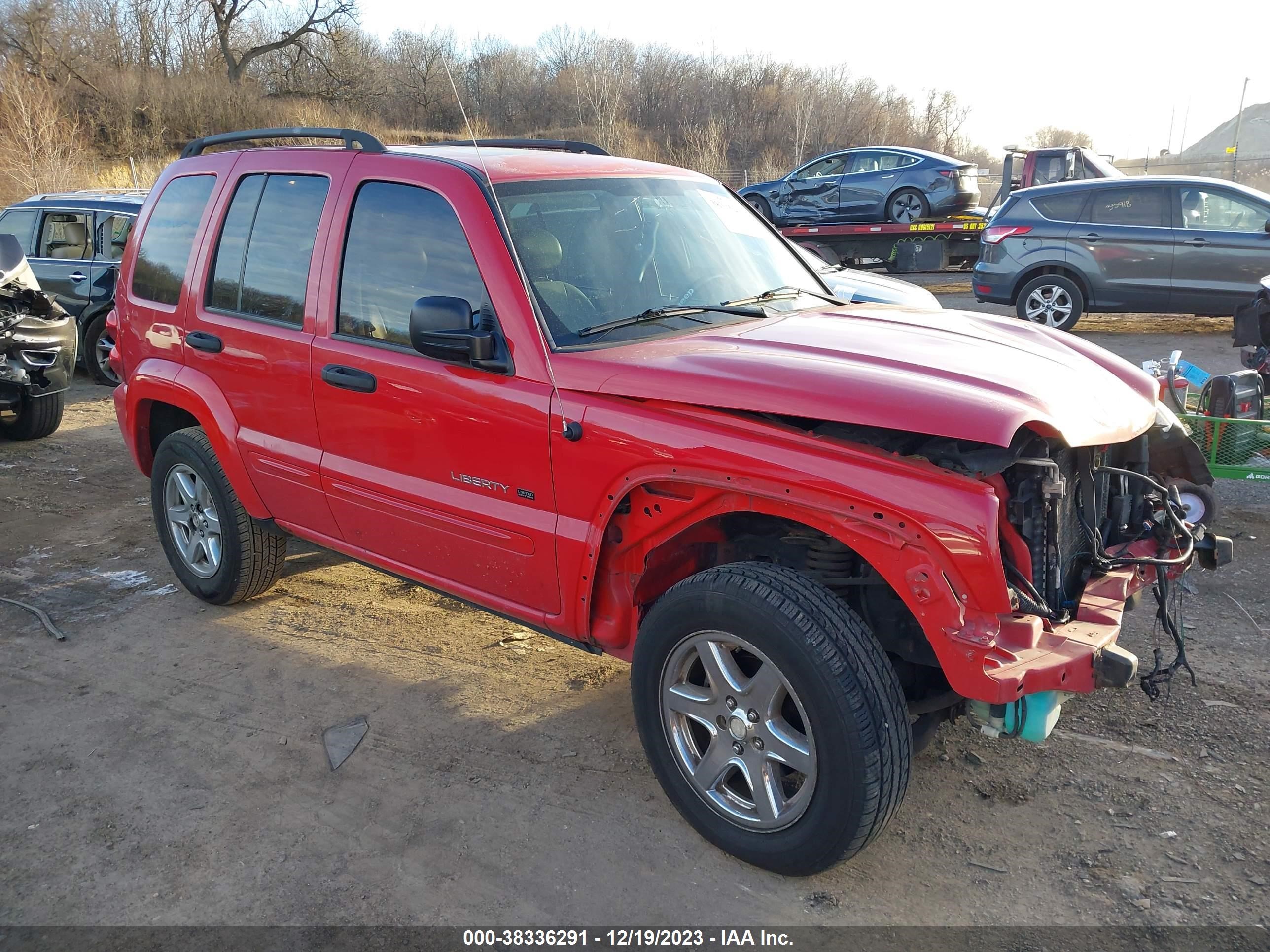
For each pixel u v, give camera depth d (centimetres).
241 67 4166
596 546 308
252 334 415
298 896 290
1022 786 334
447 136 880
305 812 330
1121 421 299
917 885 289
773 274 403
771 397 272
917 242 1762
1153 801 323
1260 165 4650
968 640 248
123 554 571
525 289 325
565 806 329
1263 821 312
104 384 1071
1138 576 319
